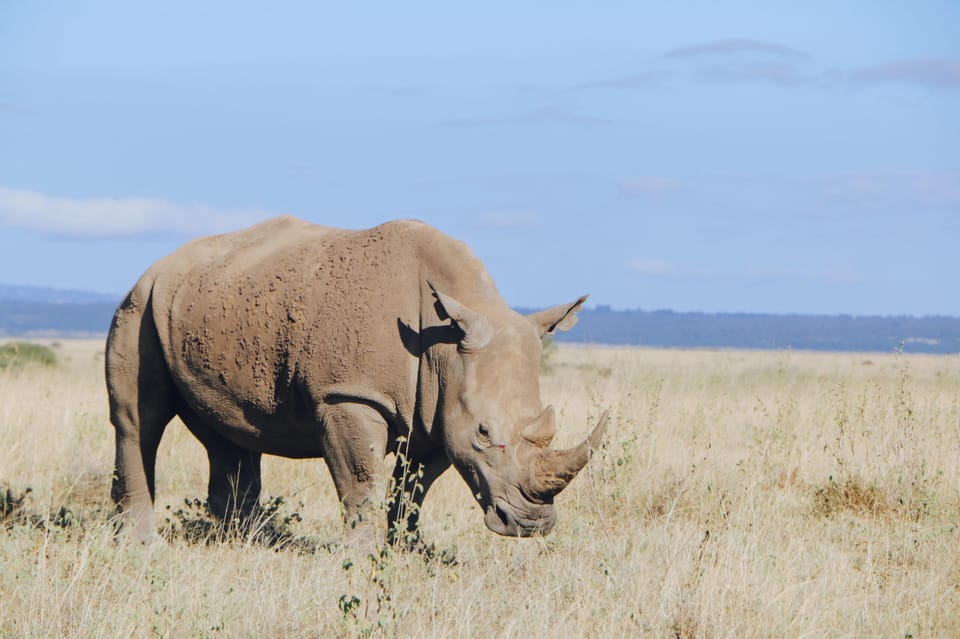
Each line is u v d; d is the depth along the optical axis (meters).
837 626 18.02
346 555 19.89
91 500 27.47
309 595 18.08
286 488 29.08
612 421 32.75
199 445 32.97
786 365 44.91
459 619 16.97
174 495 28.91
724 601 18.08
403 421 21.56
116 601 17.66
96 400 42.16
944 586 20.56
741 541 21.00
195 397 23.97
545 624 17.30
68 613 17.30
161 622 16.70
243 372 23.05
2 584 17.97
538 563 21.11
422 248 22.17
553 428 19.88
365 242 22.84
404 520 19.70
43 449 31.47
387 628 16.25
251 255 24.16
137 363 24.70
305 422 22.77
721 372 49.50
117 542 22.38
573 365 93.69
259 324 22.88
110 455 31.75
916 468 27.80
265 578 18.86
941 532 23.69
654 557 21.00
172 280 24.53
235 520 23.50
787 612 17.98
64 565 19.09
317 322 22.16
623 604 18.19
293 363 22.31
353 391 21.62
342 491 21.84
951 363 45.84
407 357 21.56
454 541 23.50
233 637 16.78
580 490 26.28
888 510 26.59
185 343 23.80
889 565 22.38
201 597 17.72
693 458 28.25
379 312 21.78
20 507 24.58
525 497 19.67
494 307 21.39
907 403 33.12
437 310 20.97
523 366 20.62
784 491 28.38
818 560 21.56
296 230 24.70
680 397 39.66
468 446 20.22
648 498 26.30
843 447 31.52
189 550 22.03
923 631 18.30
